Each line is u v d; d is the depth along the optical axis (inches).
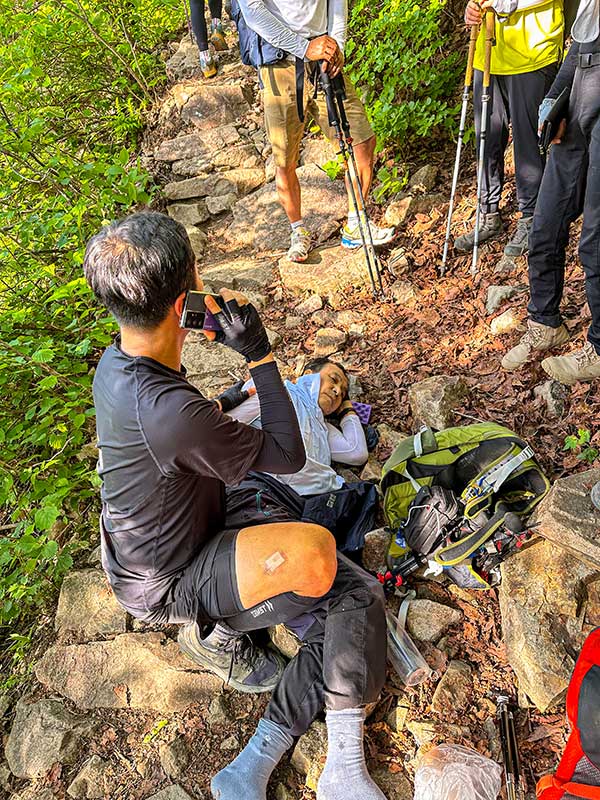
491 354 133.3
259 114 227.9
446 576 102.5
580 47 97.3
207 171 212.8
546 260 115.8
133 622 108.7
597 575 91.5
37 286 163.2
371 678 83.6
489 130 143.3
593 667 72.0
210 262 186.5
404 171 181.3
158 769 91.4
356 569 91.4
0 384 134.2
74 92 248.2
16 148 170.7
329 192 185.3
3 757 103.1
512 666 90.1
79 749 96.4
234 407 113.0
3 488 122.6
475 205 163.9
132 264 66.3
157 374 72.0
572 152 105.2
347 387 128.1
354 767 81.0
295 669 87.6
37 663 107.4
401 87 182.9
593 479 96.4
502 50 129.9
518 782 80.7
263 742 84.9
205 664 94.0
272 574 79.0
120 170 163.5
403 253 161.2
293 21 138.9
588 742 70.7
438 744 84.7
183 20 289.0
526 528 96.3
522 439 107.1
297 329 155.6
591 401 115.4
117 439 72.7
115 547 80.7
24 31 219.1
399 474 109.0
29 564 116.9
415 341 142.3
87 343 134.0
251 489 100.2
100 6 244.2
